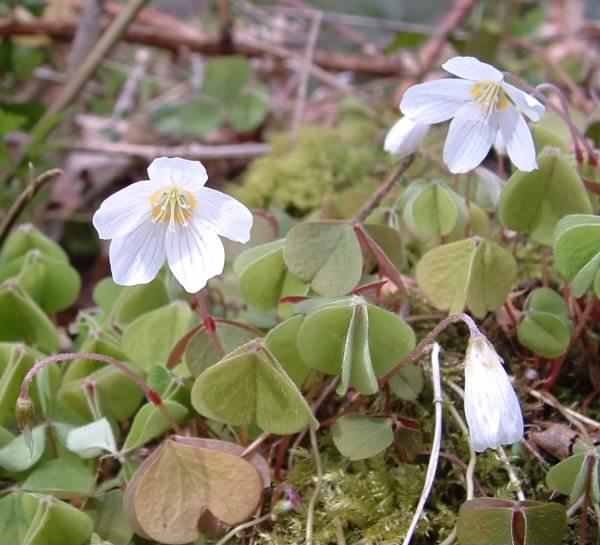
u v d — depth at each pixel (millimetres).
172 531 127
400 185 192
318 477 134
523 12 330
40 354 145
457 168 133
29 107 255
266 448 145
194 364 140
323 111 295
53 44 300
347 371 127
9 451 135
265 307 146
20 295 152
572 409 151
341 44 365
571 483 125
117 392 145
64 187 277
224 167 287
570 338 146
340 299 130
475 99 132
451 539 127
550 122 190
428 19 385
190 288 125
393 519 133
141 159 282
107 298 170
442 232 150
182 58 328
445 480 140
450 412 146
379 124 260
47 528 127
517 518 120
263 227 165
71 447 134
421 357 144
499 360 118
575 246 127
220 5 293
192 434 146
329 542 134
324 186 232
